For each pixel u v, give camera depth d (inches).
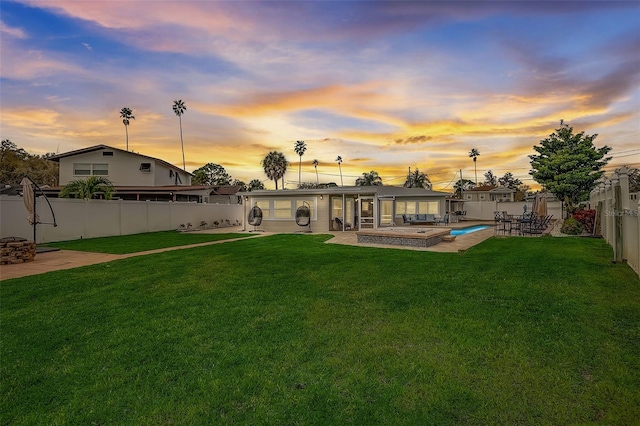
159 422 92.0
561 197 852.0
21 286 245.8
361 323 162.9
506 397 99.5
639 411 91.5
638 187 823.1
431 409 94.9
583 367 116.0
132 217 711.1
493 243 473.1
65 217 574.6
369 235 507.2
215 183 2272.4
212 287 238.2
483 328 151.8
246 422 91.0
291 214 780.6
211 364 124.2
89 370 121.7
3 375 119.0
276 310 184.7
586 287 217.2
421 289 221.1
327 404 98.3
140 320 172.7
